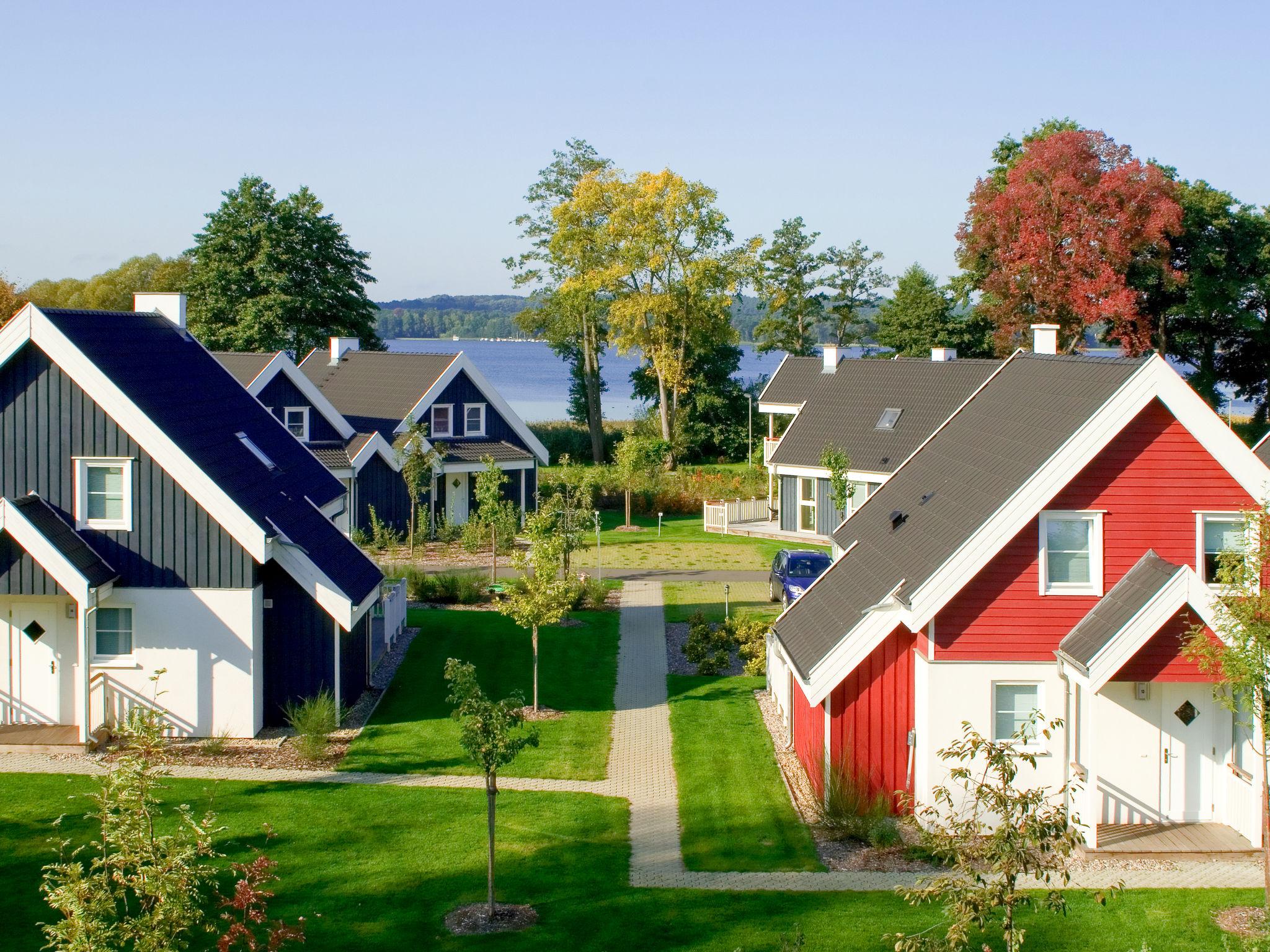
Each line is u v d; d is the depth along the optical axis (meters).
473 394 47.19
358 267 68.81
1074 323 59.06
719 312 69.31
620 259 69.31
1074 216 57.50
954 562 17.42
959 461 22.00
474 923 14.53
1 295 55.94
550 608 23.98
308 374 52.50
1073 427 17.67
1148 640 16.77
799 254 92.31
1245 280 61.69
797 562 34.09
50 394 20.92
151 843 10.91
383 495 43.81
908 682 18.27
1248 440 65.81
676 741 22.19
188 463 20.84
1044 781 17.78
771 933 14.34
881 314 81.62
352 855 16.53
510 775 20.09
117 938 10.42
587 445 75.44
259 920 11.48
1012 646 17.72
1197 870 16.41
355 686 23.94
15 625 21.41
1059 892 11.34
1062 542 17.80
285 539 21.67
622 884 15.81
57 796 18.27
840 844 17.39
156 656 21.25
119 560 21.14
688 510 54.41
